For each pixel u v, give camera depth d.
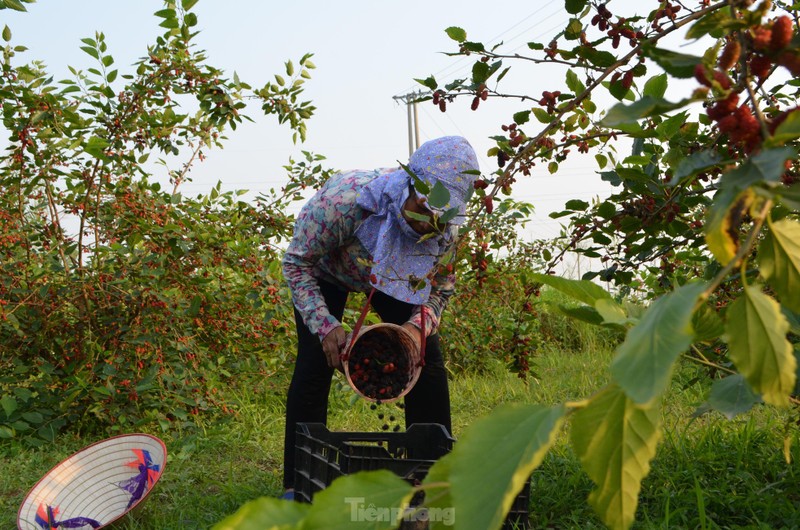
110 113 4.89
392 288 3.03
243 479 3.90
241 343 5.56
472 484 0.48
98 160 4.83
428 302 3.30
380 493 0.50
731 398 0.91
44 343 4.87
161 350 4.98
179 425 4.70
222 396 5.20
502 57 2.39
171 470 4.00
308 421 3.29
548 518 3.08
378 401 3.07
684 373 5.77
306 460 3.00
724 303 2.71
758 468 3.41
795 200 0.58
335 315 3.48
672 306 0.52
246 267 5.30
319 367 3.26
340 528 0.48
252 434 4.78
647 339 0.50
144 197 5.00
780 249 0.69
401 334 3.15
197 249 5.08
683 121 2.43
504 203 3.70
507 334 3.78
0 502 3.50
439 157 2.91
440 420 3.37
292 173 5.99
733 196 0.61
